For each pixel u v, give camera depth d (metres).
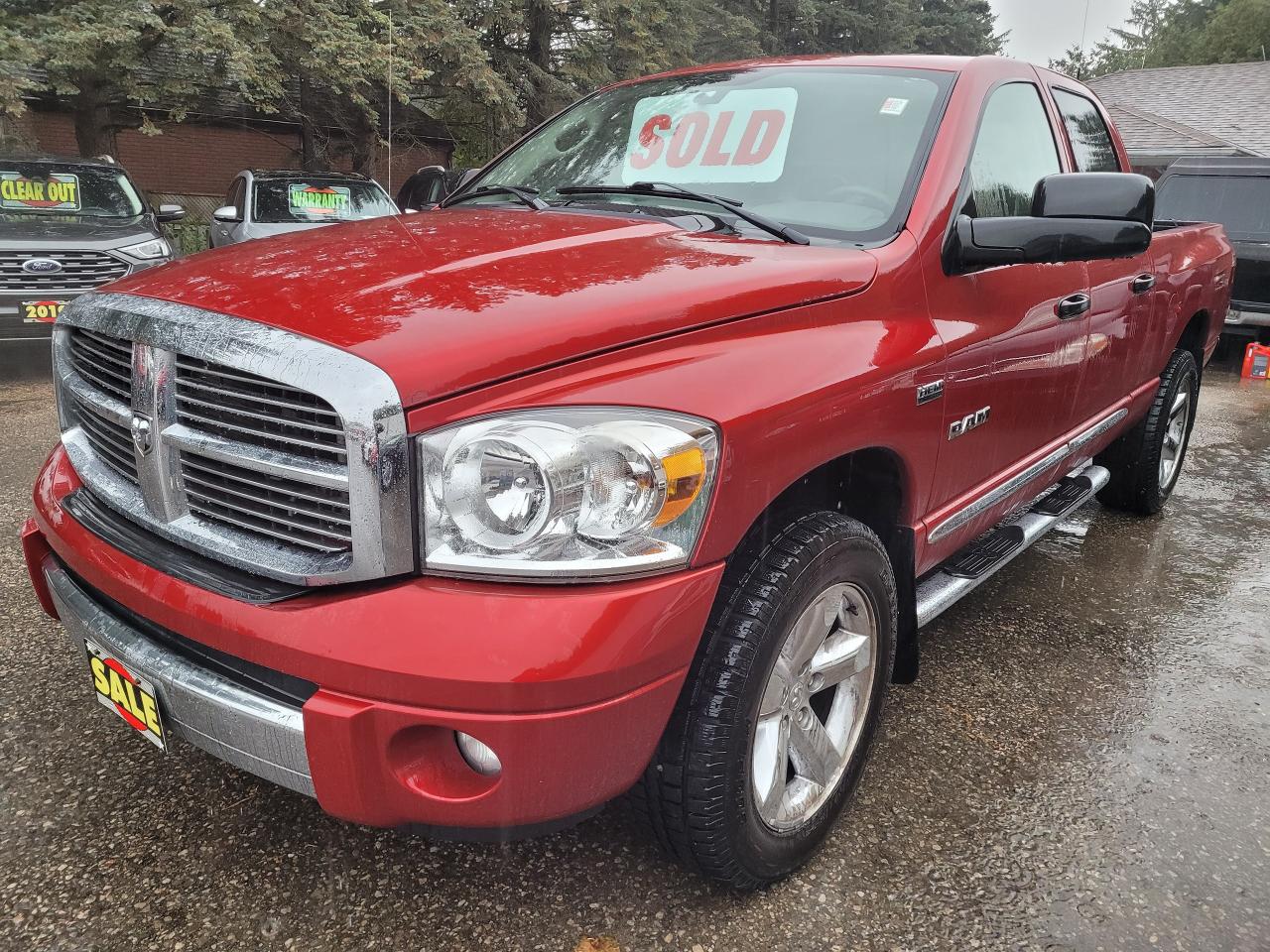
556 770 1.54
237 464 1.64
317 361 1.51
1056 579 3.96
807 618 1.96
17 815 2.18
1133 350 3.77
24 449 5.25
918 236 2.32
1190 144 17.78
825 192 2.47
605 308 1.71
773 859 1.96
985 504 2.75
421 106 17.08
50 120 18.02
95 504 2.04
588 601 1.52
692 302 1.80
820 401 1.87
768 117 2.70
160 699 1.76
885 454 2.22
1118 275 3.44
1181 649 3.33
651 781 1.80
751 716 1.78
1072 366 3.14
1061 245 2.32
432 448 1.51
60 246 7.25
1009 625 3.48
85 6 11.34
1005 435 2.78
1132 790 2.46
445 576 1.54
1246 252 9.98
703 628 1.68
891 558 2.40
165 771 2.37
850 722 2.19
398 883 2.01
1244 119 20.02
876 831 2.24
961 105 2.63
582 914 1.94
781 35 27.72
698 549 1.63
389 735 1.51
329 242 2.12
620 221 2.33
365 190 11.17
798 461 1.82
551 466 1.48
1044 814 2.34
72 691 2.72
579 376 1.63
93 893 1.95
